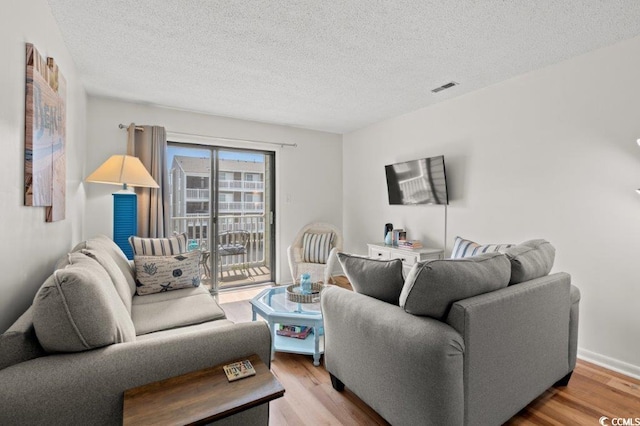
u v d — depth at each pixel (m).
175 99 3.42
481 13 1.91
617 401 1.83
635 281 2.15
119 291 1.68
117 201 2.88
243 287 4.37
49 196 1.74
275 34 2.16
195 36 2.19
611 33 2.11
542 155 2.64
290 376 2.12
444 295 1.36
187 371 1.09
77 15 1.95
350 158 4.93
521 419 1.66
